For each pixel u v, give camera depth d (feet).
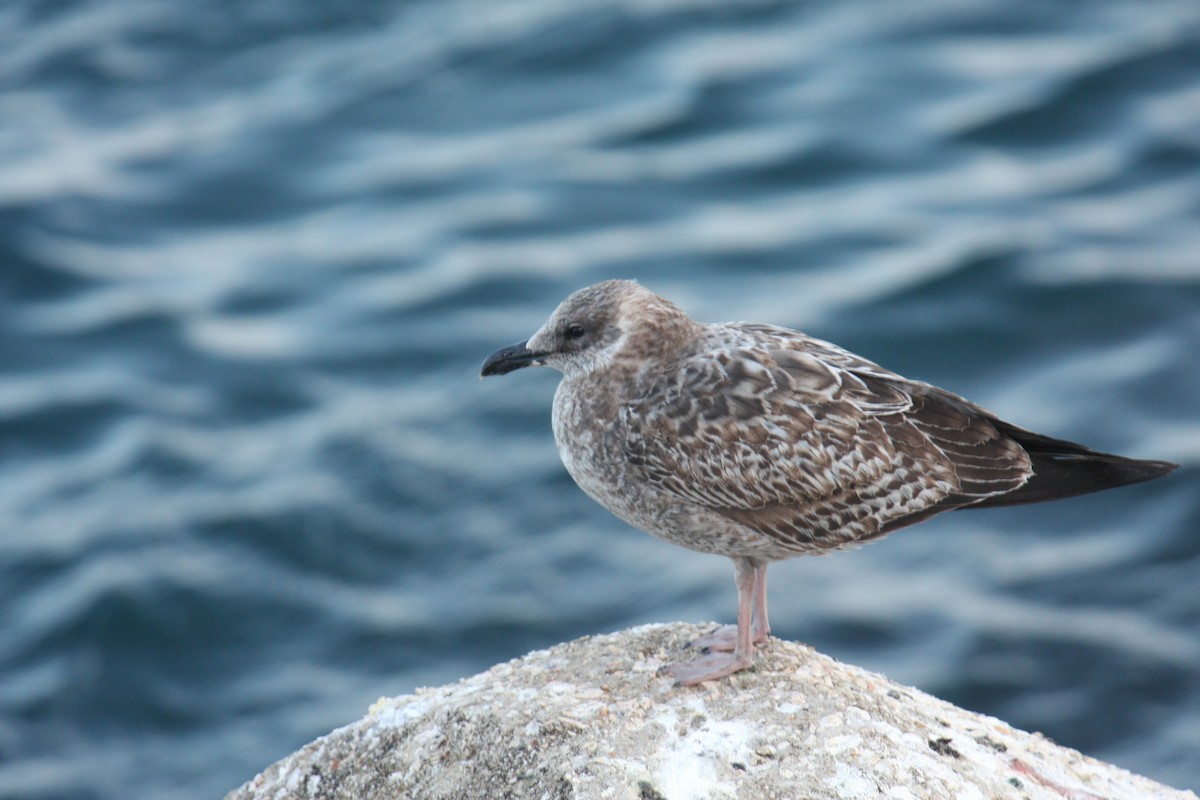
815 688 27.63
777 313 69.67
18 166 87.86
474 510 59.16
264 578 56.90
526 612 54.19
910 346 67.00
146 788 48.83
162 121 94.07
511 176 85.05
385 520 59.06
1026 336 66.54
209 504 60.59
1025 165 81.15
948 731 27.07
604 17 101.30
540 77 96.12
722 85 91.45
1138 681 48.57
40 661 53.88
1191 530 54.29
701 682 27.73
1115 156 81.00
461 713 27.25
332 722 50.67
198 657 53.72
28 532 59.77
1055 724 47.39
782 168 83.15
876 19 98.27
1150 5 96.07
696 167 83.82
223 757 49.90
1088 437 59.72
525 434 63.10
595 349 30.04
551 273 75.00
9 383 69.31
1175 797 27.25
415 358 69.51
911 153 83.51
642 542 57.06
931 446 29.12
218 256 79.61
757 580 30.40
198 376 69.26
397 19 106.42
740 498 28.73
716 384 28.86
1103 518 55.72
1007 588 53.06
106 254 79.87
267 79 99.30
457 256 77.30
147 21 107.14
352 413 65.67
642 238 77.56
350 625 54.65
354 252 78.54
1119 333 66.18
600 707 26.99
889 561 55.11
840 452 28.58
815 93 89.92
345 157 88.89
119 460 63.87
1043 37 93.76
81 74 100.58
